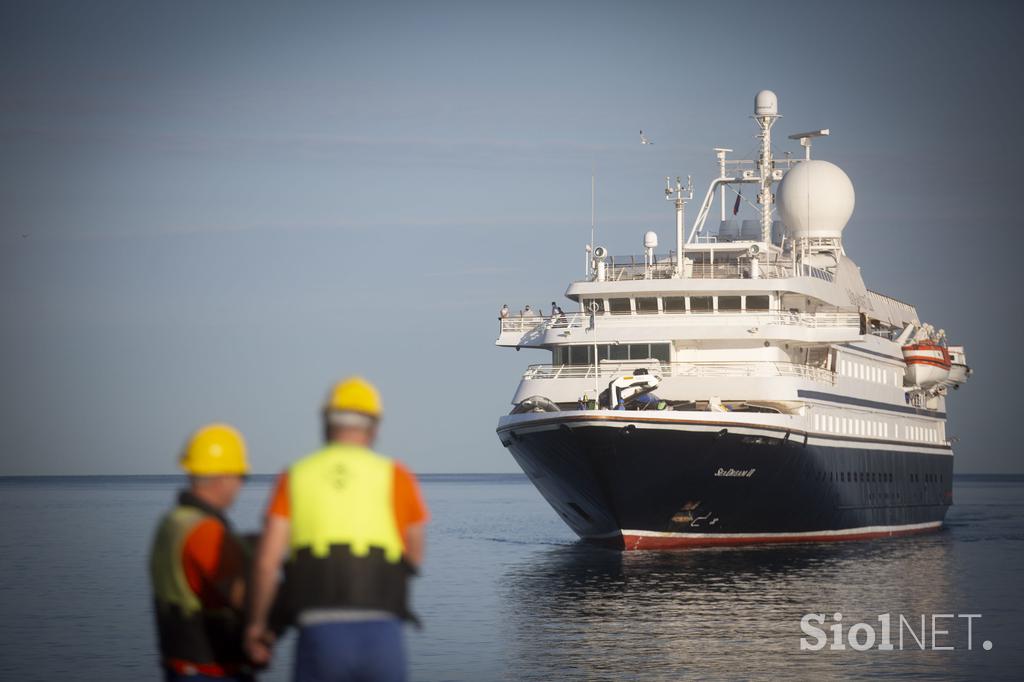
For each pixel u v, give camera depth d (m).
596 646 108.50
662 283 184.12
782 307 190.62
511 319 199.38
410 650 107.50
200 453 36.41
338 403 33.38
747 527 179.62
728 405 182.62
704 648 107.31
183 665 36.12
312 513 32.16
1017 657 104.00
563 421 162.38
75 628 124.56
